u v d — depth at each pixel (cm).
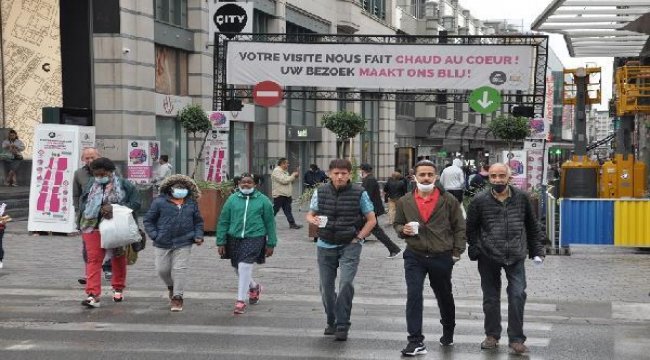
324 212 758
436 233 707
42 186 1667
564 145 4712
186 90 2703
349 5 4128
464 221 731
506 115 5831
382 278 1170
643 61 2545
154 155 2153
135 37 2328
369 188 1714
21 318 852
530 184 1923
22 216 2030
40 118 2380
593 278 1176
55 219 1662
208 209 1767
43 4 2350
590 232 1447
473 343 750
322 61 1998
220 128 2031
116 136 2283
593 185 1845
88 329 797
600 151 9025
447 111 6594
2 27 2386
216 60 2061
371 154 4834
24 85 2378
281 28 3338
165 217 894
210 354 696
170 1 2578
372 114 4828
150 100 2398
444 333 739
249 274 891
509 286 721
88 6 2306
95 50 2280
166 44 2516
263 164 3353
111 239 895
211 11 2138
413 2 6044
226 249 900
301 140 3681
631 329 822
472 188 2475
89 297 911
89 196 911
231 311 905
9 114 2392
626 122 2375
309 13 3681
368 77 1988
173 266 895
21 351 703
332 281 768
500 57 1939
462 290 1069
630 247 1543
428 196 716
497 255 711
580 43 2530
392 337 773
